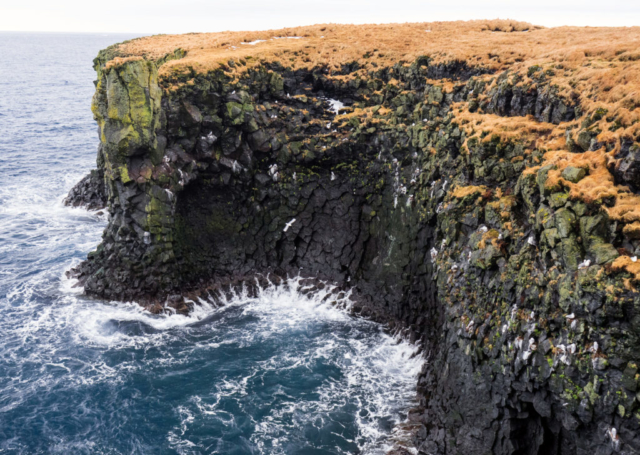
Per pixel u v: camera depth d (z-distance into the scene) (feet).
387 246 135.74
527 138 93.04
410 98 138.41
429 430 91.66
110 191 135.23
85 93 527.81
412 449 90.12
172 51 174.09
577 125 85.81
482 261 87.61
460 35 175.22
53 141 305.94
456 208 99.71
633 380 61.26
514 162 92.27
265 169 145.69
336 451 90.48
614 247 66.90
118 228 136.36
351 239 143.02
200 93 132.87
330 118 149.59
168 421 96.78
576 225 71.36
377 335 126.52
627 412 61.82
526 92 100.78
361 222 143.33
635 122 73.72
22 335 121.49
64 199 206.80
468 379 87.20
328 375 111.04
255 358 116.47
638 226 64.39
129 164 128.57
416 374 111.86
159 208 132.77
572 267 69.62
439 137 119.24
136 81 122.11
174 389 105.40
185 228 143.74
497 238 86.99
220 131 136.98
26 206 201.57
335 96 156.35
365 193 141.79
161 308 133.28
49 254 163.02
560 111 92.27
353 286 141.18
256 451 90.22
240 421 97.09
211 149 137.18
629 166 70.08
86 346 118.62
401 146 132.46
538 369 72.79
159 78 130.41
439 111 126.72
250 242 147.84
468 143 100.17
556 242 72.49
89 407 99.71
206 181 141.08
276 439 93.04
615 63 93.15
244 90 140.26
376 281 136.77
